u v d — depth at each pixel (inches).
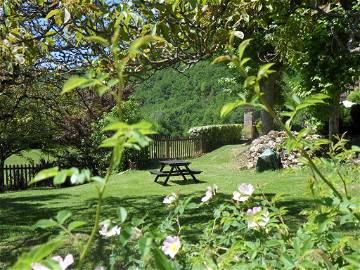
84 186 539.5
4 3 185.9
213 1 174.2
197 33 187.8
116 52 50.5
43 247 41.4
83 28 178.5
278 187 415.5
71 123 684.7
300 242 75.6
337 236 74.5
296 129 636.1
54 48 202.7
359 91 674.8
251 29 225.3
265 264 75.0
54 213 366.6
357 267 61.2
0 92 300.0
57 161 741.3
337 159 80.4
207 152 937.5
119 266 112.1
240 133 1025.5
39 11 196.1
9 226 307.7
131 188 484.4
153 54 192.7
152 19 183.5
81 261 47.8
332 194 79.0
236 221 94.3
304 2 227.8
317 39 435.5
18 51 182.9
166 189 471.2
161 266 48.3
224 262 74.4
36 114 541.0
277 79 820.0
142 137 42.1
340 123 648.4
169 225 98.3
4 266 214.4
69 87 45.9
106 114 660.7
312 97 61.5
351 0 354.0
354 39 245.8
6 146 704.4
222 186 461.1
